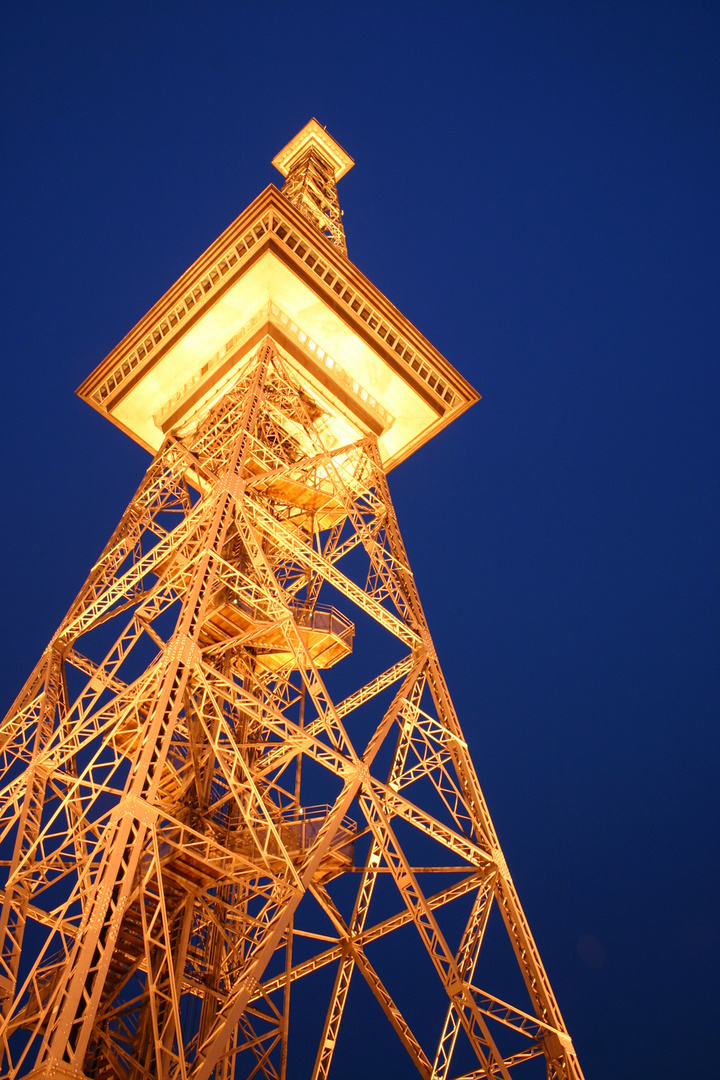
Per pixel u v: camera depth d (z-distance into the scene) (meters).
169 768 28.98
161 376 44.78
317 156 71.69
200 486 39.84
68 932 23.16
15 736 29.00
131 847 18.45
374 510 39.50
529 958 24.03
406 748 28.50
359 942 26.50
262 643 33.75
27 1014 21.42
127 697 24.62
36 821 25.55
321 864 27.97
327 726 24.92
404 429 47.19
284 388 40.28
